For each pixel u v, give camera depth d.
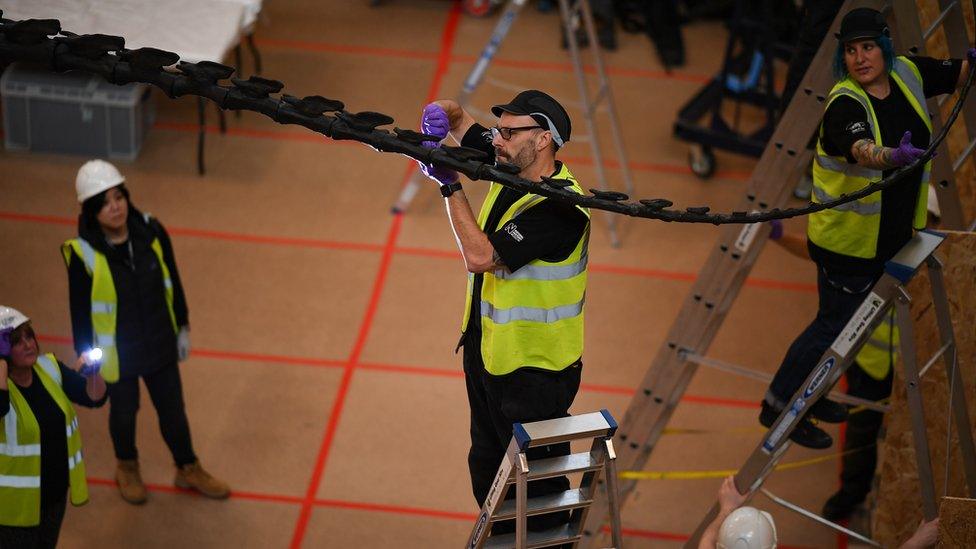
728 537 5.88
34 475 7.56
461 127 6.09
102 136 13.67
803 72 8.88
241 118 14.99
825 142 6.45
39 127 13.62
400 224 13.24
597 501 8.78
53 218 12.68
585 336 11.66
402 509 9.50
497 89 15.99
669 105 16.08
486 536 5.77
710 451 10.38
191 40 11.68
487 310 5.62
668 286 12.56
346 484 9.70
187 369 10.75
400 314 11.79
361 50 16.75
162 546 8.96
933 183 7.05
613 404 10.78
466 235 5.17
